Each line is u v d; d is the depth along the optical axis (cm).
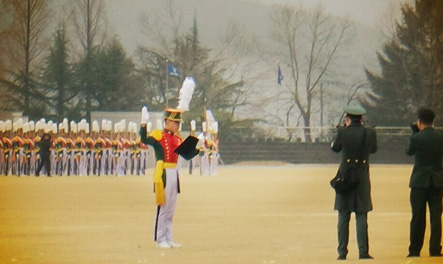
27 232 3275
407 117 14900
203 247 2847
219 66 15038
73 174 8150
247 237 3125
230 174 8550
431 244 2652
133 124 8219
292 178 7612
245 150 12769
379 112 15038
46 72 14175
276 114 15238
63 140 8094
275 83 15250
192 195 5269
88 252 2719
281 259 2539
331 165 12019
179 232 3281
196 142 2855
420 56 14950
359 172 2539
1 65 14100
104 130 8200
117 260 2539
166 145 2847
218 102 14888
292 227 3459
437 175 2627
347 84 15325
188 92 2884
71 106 14212
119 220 3741
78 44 14325
